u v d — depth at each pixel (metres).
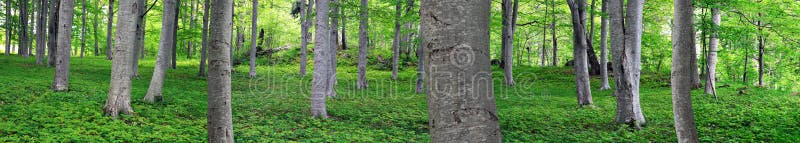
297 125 8.90
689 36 6.03
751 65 23.86
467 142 2.70
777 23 16.91
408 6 15.23
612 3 10.28
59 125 6.93
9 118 7.15
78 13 25.70
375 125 9.54
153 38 37.72
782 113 11.52
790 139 8.38
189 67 26.56
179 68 24.98
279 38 40.69
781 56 23.61
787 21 16.53
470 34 2.71
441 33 2.72
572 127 10.09
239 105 11.70
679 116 6.05
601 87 19.58
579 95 13.86
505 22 21.05
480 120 2.73
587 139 8.70
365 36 18.83
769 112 11.55
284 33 37.31
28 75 15.62
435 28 2.74
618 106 10.44
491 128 2.78
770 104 13.34
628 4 10.12
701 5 14.41
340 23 18.94
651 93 17.61
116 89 8.38
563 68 27.86
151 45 41.03
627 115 10.23
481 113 2.74
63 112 7.96
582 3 14.20
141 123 7.87
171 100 11.14
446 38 2.71
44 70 18.66
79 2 31.36
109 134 6.65
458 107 2.71
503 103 14.70
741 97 15.20
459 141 2.71
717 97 15.38
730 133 9.12
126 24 8.47
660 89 19.33
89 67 22.23
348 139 7.58
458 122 2.71
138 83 15.42
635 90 10.23
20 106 8.29
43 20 24.06
